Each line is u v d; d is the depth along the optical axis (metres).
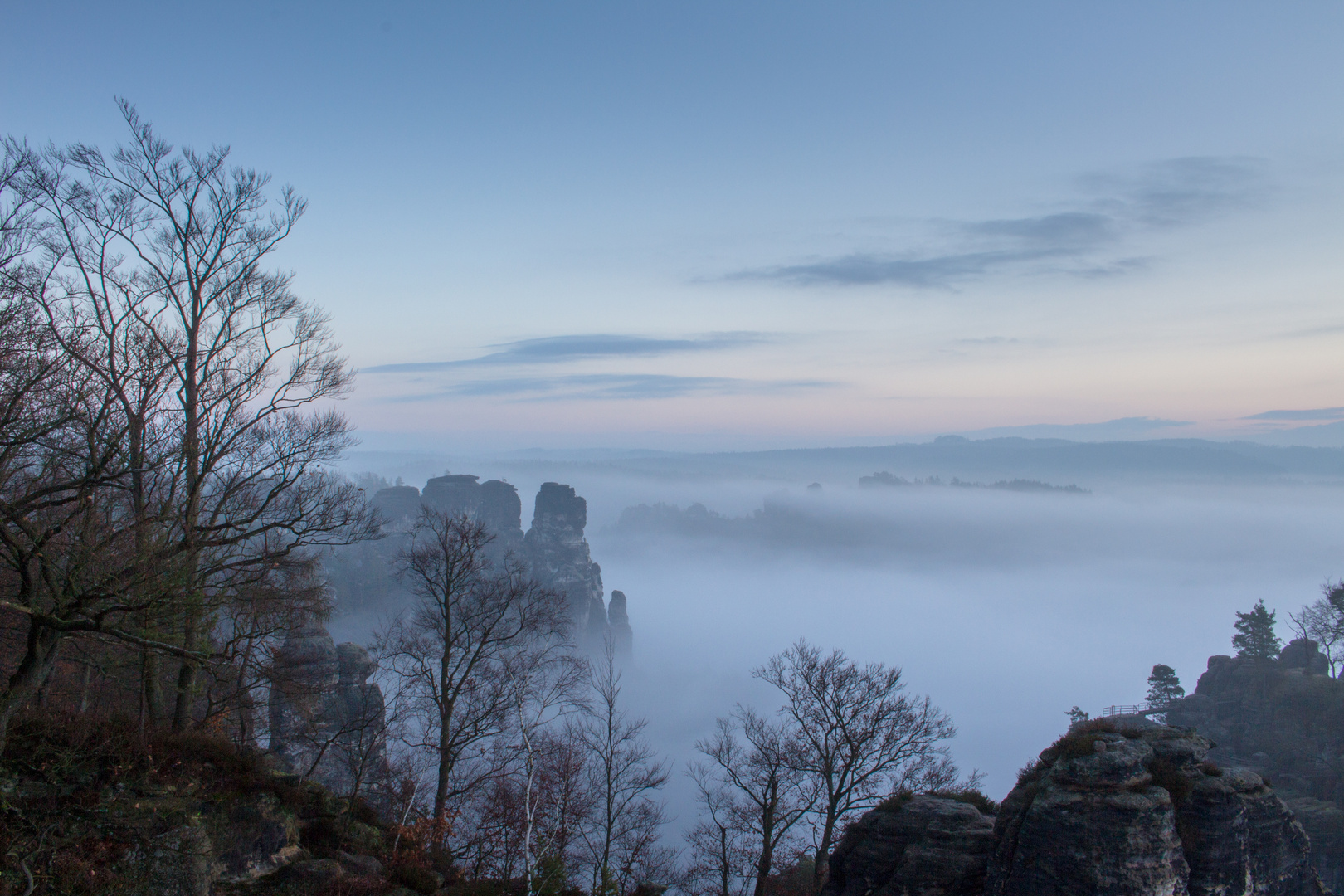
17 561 13.84
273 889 16.08
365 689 41.22
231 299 22.11
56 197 19.20
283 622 23.12
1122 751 20.11
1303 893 19.75
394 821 24.55
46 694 18.38
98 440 14.96
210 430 20.89
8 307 14.84
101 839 13.83
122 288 20.52
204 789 16.47
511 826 23.89
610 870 23.19
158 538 16.55
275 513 21.94
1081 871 18.61
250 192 22.11
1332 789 69.00
